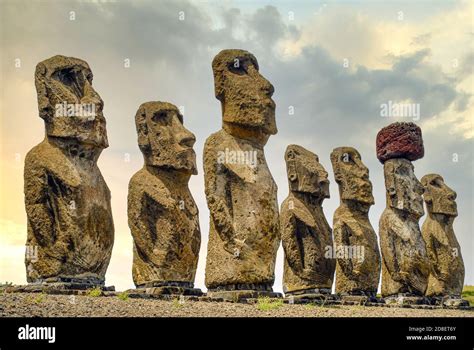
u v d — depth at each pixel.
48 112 25.73
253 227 27.33
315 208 33.72
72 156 25.86
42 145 25.81
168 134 27.72
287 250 33.06
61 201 25.28
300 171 33.38
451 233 42.31
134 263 27.77
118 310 21.78
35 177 25.34
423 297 36.56
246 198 27.56
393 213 37.03
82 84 26.55
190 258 27.61
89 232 25.44
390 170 37.38
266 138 28.72
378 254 36.00
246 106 28.03
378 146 38.28
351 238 35.50
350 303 32.16
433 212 42.06
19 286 24.67
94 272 25.69
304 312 25.53
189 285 27.61
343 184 36.09
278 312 24.70
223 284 27.17
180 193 27.78
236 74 28.58
